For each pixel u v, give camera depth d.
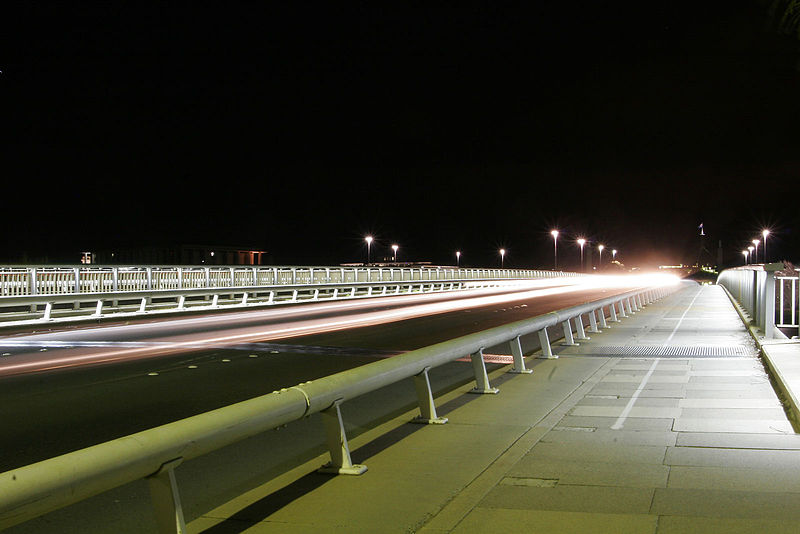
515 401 9.98
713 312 29.20
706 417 8.71
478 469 6.50
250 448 7.92
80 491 3.69
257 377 12.88
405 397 10.84
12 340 19.83
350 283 47.44
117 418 9.39
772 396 10.16
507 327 11.95
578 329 18.38
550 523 4.95
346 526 5.08
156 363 14.80
